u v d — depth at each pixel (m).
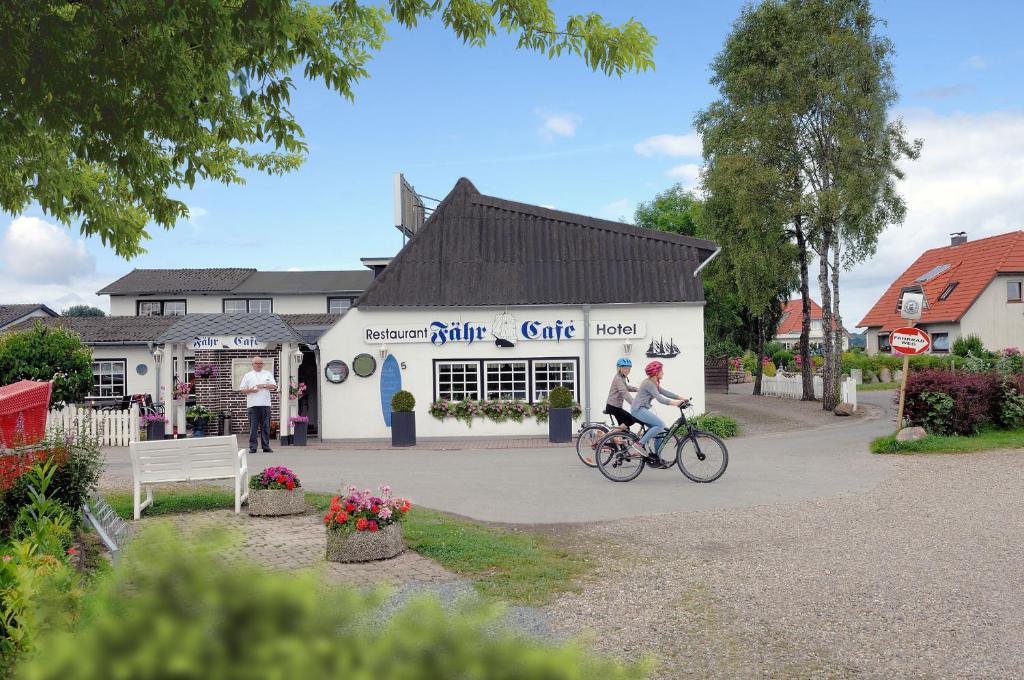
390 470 15.55
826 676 4.80
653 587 6.80
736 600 6.41
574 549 8.39
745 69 30.11
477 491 12.60
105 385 29.73
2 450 6.86
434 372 22.81
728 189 30.22
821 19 28.58
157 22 7.40
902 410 17.95
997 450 16.19
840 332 29.12
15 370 21.30
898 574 7.16
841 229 28.28
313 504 11.15
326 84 8.85
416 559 7.84
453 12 8.49
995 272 47.97
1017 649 5.24
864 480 13.03
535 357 22.81
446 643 1.57
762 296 30.73
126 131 8.15
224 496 11.52
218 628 1.54
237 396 25.33
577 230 24.03
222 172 11.40
